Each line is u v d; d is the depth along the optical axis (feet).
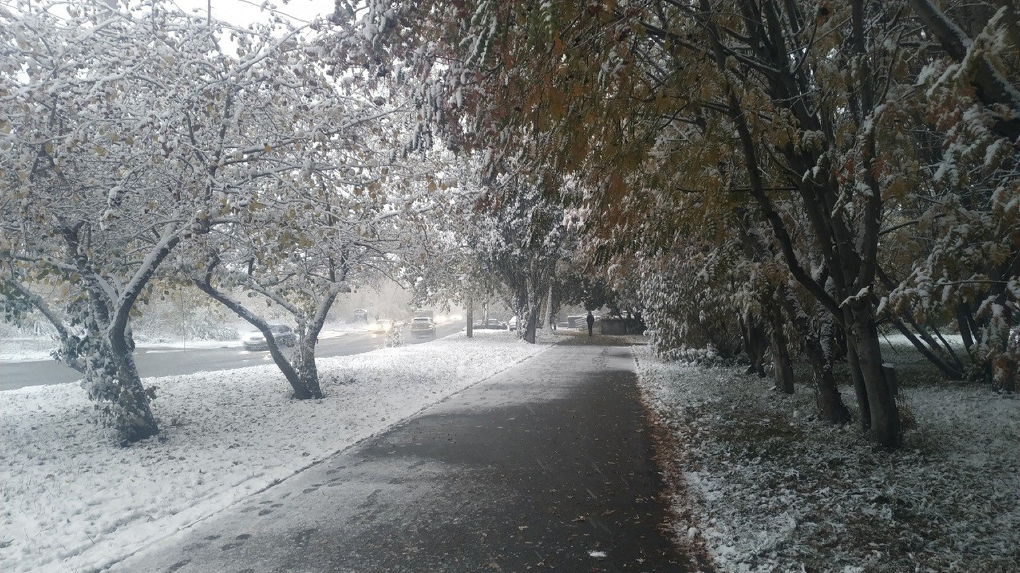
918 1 15.55
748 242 33.60
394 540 17.58
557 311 151.43
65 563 16.24
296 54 31.89
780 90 23.72
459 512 19.94
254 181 33.81
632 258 39.52
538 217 30.35
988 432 29.68
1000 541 16.81
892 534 17.48
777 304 38.45
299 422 35.50
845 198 22.31
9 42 26.63
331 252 43.06
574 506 20.47
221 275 39.70
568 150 18.65
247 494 22.16
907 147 18.11
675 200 23.76
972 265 17.02
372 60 26.22
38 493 22.06
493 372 63.46
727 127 23.82
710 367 66.28
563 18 16.47
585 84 17.29
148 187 32.14
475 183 43.11
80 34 28.19
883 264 32.12
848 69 21.18
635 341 118.93
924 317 16.30
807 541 17.01
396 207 42.06
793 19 24.26
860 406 29.45
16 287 30.42
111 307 32.53
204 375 59.26
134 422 30.07
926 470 23.52
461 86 22.58
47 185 29.12
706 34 21.48
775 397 43.73
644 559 16.10
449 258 54.34
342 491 22.43
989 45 12.64
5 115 25.26
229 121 31.22
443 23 22.79
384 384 52.34
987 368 44.27
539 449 28.84
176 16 31.12
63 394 47.21
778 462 25.70
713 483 22.77
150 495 21.93
